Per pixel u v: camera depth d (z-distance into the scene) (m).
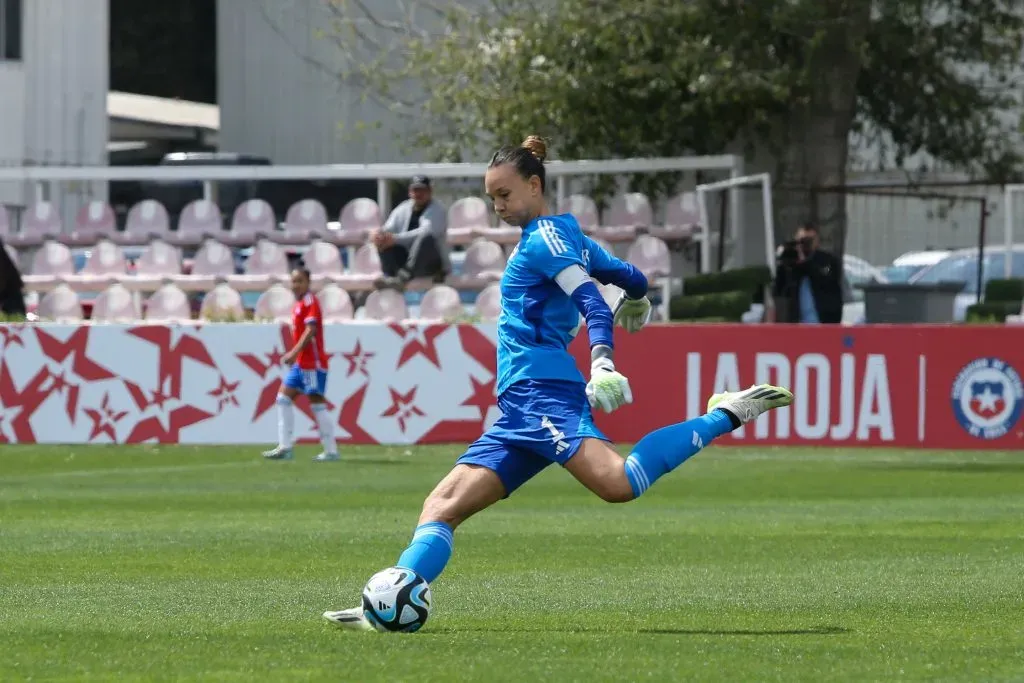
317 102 108.56
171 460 55.16
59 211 95.88
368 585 19.12
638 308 20.36
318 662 16.81
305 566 27.55
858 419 56.25
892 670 16.38
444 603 22.50
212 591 23.98
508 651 17.56
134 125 123.44
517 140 86.62
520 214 19.42
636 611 21.56
